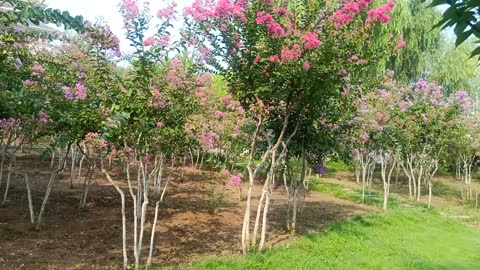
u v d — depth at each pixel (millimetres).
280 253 6406
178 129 6254
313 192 14664
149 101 5492
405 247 7754
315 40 5812
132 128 5414
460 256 7672
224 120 10203
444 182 22250
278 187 14602
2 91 5086
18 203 8375
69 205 8609
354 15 6457
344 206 12062
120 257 5867
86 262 5539
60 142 6195
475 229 10656
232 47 6332
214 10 6027
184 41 5617
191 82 6898
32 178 11250
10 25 5215
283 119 7961
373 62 6746
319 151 9141
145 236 7000
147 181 8297
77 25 3574
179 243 6809
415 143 14141
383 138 12477
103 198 9531
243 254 6363
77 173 12617
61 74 6543
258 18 5926
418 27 20016
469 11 1521
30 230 6695
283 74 6082
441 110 14195
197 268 5355
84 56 7207
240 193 11156
